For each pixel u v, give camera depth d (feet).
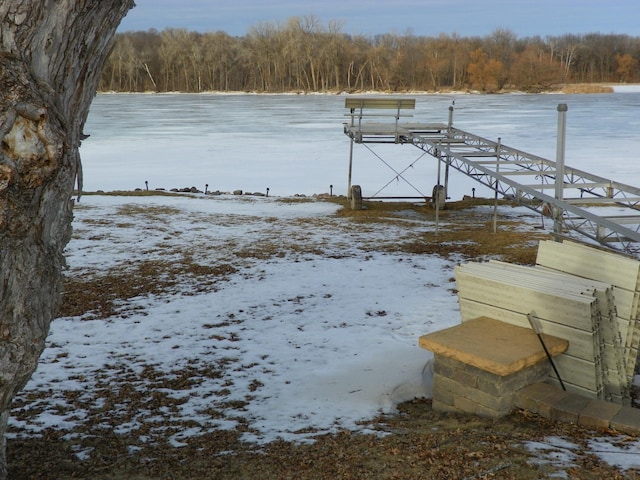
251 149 120.06
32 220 9.94
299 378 22.77
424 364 23.63
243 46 483.92
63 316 30.94
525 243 47.32
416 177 88.22
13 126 8.87
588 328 17.31
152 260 42.34
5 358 10.34
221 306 32.55
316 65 462.19
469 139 57.88
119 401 20.81
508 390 17.07
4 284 9.93
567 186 38.86
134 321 30.22
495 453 14.24
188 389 21.94
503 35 501.15
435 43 465.06
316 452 15.51
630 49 515.50
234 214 60.44
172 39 476.54
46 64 9.42
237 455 15.69
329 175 91.04
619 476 12.85
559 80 464.24
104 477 14.43
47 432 18.03
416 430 16.71
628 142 124.88
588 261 19.25
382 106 60.70
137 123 183.42
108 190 80.59
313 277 38.19
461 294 20.20
